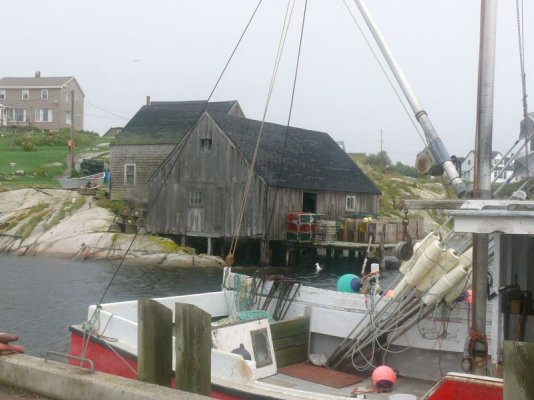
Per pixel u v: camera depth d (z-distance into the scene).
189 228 34.75
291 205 33.59
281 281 9.09
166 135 43.28
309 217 32.97
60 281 25.45
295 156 36.53
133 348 7.41
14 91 73.62
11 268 29.11
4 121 73.25
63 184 46.38
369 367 7.82
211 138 34.00
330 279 28.77
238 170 32.97
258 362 7.75
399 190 54.44
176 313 5.07
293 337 8.41
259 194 32.25
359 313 8.21
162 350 5.24
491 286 6.38
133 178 43.19
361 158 73.44
